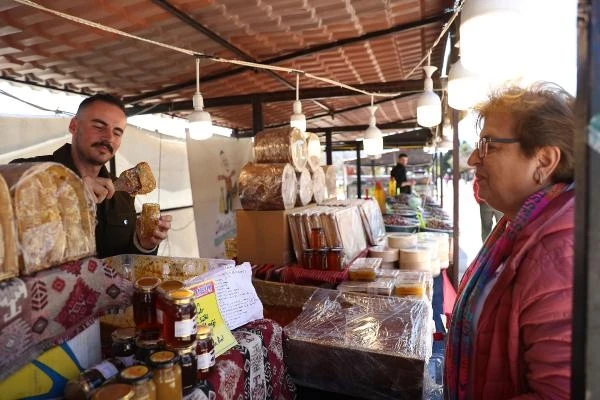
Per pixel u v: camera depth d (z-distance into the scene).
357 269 2.23
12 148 3.78
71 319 0.86
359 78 4.32
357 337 1.46
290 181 2.53
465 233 8.13
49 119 4.07
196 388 0.93
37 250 0.80
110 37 2.73
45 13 2.32
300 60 3.53
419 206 6.38
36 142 3.97
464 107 1.90
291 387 1.48
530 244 0.83
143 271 1.42
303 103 5.32
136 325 0.99
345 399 1.46
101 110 1.68
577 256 0.43
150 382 0.78
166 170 5.52
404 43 3.46
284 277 2.31
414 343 1.40
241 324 1.31
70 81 3.78
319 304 1.80
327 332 1.51
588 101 0.41
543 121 0.88
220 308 1.26
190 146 4.89
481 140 0.98
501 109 0.95
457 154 3.60
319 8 2.53
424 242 3.32
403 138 9.90
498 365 0.88
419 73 4.34
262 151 2.57
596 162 0.41
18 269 0.77
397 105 6.21
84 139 1.70
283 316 1.98
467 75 1.79
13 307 0.74
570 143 0.87
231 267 1.34
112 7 2.30
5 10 2.27
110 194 1.47
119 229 1.76
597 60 0.40
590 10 0.40
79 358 0.89
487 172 0.98
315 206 2.88
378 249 2.85
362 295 1.88
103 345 1.14
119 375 0.78
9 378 0.76
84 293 0.90
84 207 0.93
